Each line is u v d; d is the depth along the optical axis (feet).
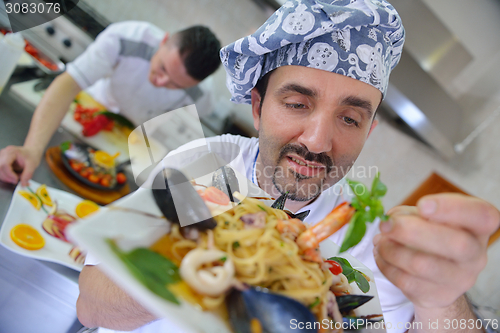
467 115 6.74
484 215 1.60
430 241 1.61
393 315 3.23
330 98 2.85
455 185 7.16
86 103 6.35
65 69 6.54
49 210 4.10
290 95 2.97
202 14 6.70
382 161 7.20
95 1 6.56
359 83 2.86
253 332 1.49
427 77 5.98
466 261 1.64
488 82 6.36
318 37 2.81
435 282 1.76
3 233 3.50
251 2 6.40
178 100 6.97
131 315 2.34
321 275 1.79
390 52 3.22
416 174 7.20
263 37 2.90
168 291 1.41
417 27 5.49
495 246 7.28
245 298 1.55
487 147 6.91
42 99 5.47
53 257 3.57
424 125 6.33
